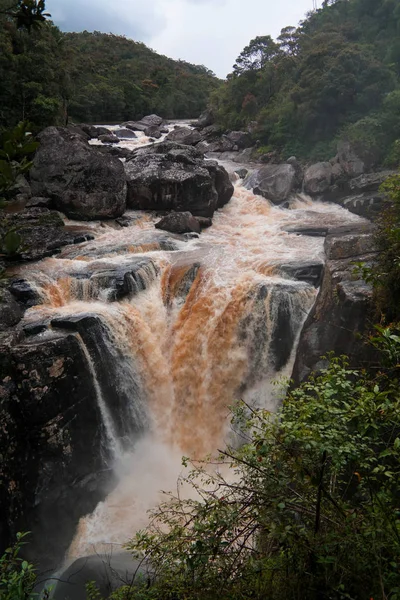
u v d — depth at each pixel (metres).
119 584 8.20
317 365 10.88
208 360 13.38
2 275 2.60
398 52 29.53
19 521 9.38
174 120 54.50
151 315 13.72
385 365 3.70
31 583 4.06
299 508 3.74
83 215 18.75
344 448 3.34
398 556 3.27
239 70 38.97
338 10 41.03
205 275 14.23
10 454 9.52
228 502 3.92
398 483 3.82
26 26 2.89
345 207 21.06
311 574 3.45
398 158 21.73
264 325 13.09
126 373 12.45
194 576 3.85
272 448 3.80
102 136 34.88
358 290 10.48
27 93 26.86
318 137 28.39
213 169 20.69
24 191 19.75
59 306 12.94
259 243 17.17
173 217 18.30
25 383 9.96
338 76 26.64
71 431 10.63
